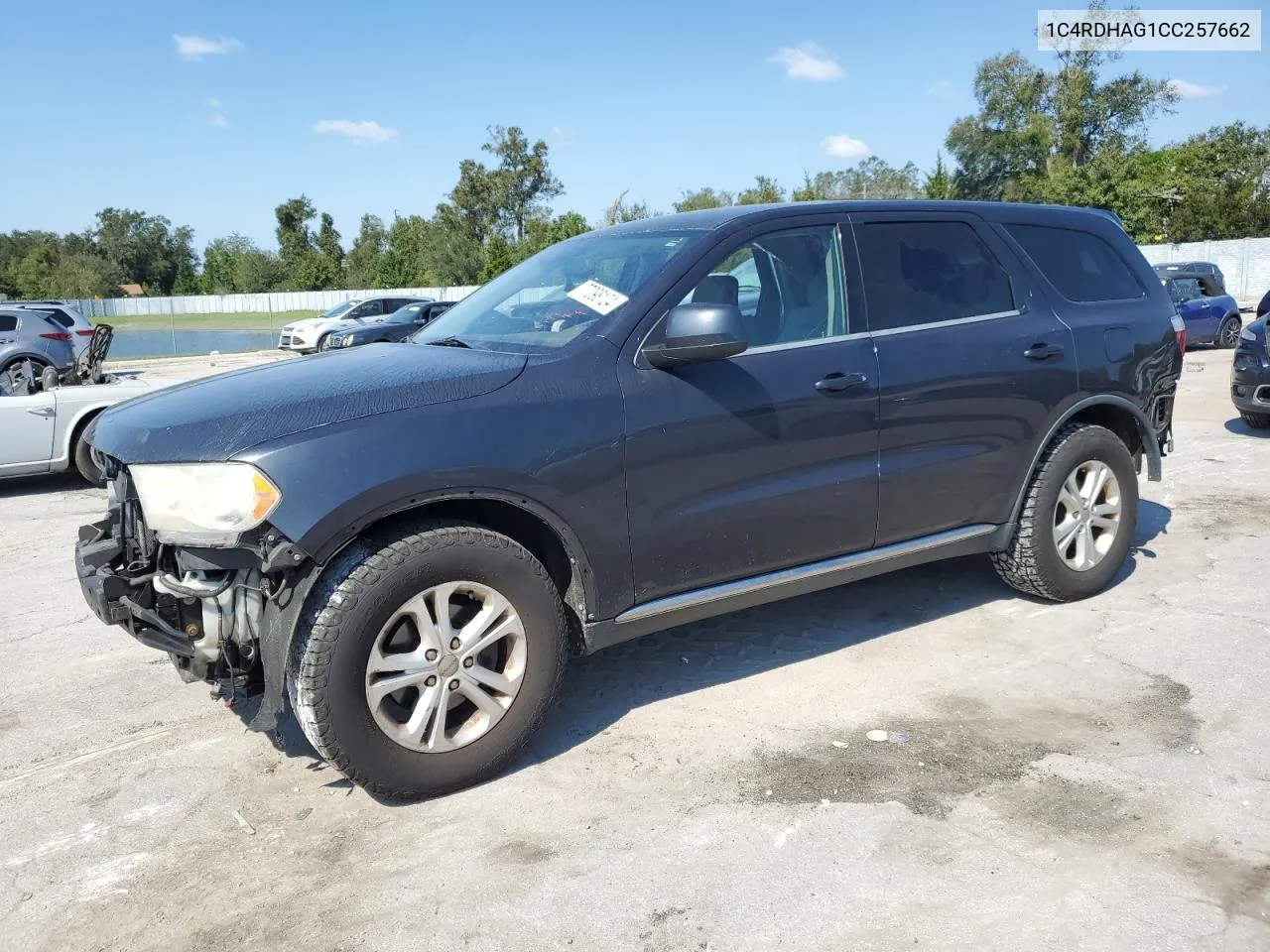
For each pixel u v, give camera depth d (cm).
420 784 305
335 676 285
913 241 416
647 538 338
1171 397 499
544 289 389
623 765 331
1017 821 288
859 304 391
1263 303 932
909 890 258
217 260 9375
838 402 373
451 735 313
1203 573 507
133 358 3083
